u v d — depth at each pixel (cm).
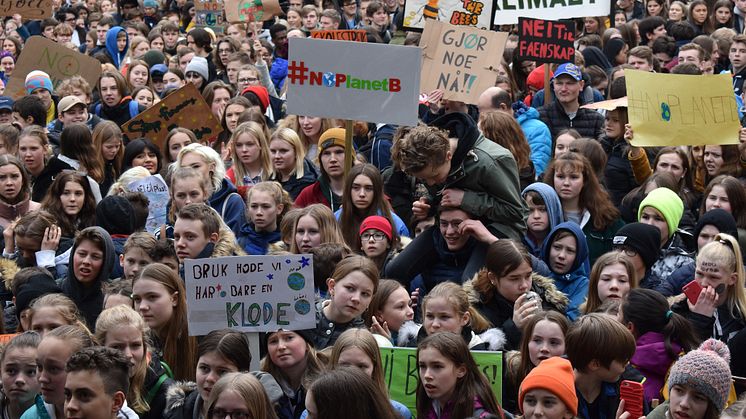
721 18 2473
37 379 836
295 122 1533
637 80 1391
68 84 1819
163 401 873
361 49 1141
